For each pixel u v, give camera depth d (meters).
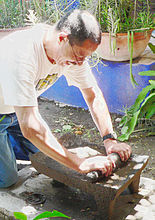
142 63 3.69
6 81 1.72
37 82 1.94
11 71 1.70
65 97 4.32
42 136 1.72
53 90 4.41
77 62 1.70
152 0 4.24
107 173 1.89
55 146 1.75
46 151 1.76
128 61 3.80
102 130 2.16
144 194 2.15
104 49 3.75
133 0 4.06
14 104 1.70
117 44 3.62
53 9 4.06
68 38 1.61
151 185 2.26
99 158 1.98
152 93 3.41
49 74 1.96
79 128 3.70
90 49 1.64
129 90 3.79
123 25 3.66
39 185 2.28
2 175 2.24
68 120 3.90
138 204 2.06
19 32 1.84
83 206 2.07
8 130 2.54
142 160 2.10
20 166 2.88
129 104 3.86
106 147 2.12
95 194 1.86
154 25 3.78
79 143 2.32
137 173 1.99
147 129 3.49
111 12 3.52
